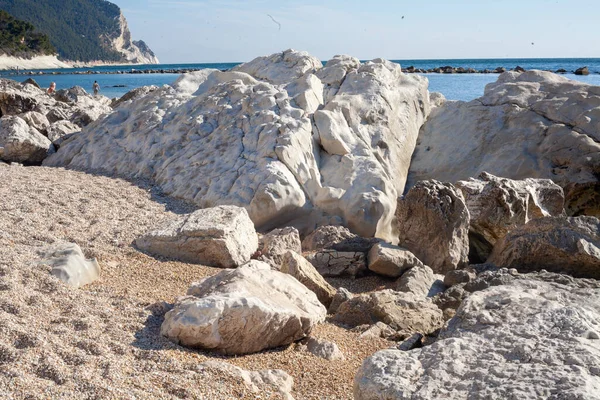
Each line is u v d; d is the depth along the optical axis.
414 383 3.48
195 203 10.20
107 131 13.23
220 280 5.74
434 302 6.88
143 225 8.48
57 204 9.14
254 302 4.95
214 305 4.87
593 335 3.78
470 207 9.11
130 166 12.00
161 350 4.62
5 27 124.81
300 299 5.86
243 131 11.30
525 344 3.71
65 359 4.25
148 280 6.59
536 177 11.29
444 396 3.31
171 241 7.58
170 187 10.77
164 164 11.40
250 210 9.59
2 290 5.36
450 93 37.00
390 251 8.09
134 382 4.03
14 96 18.73
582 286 6.10
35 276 5.77
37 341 4.40
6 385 3.77
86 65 187.75
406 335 5.82
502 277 6.80
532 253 7.64
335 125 11.05
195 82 14.35
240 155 10.73
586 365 3.40
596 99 11.89
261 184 9.71
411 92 13.20
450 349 3.77
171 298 6.03
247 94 12.39
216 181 10.28
